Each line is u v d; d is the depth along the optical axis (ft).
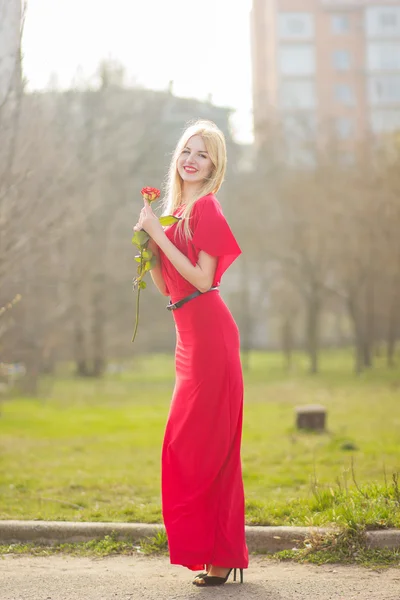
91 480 26.76
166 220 14.35
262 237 122.31
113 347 106.52
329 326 207.31
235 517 13.98
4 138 27.40
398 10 251.19
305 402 65.51
